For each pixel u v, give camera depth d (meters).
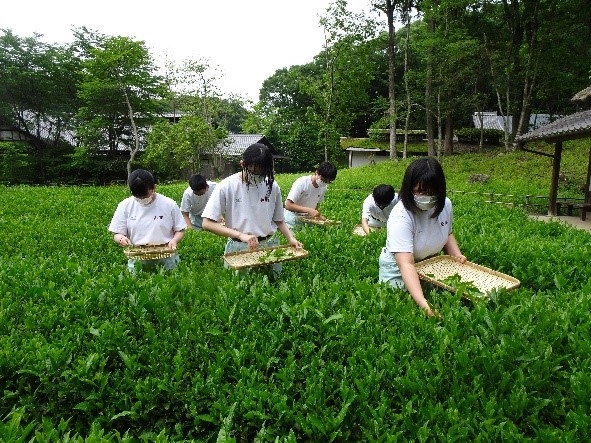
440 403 2.23
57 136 32.94
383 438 2.09
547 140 14.53
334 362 2.66
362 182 20.88
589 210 14.28
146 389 2.44
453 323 2.85
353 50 27.47
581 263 4.45
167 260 4.80
